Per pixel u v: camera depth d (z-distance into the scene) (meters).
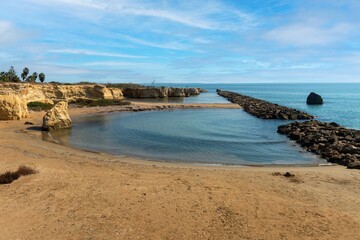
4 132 36.41
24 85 66.06
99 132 40.88
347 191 17.69
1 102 45.25
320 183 19.09
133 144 33.44
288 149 32.03
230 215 13.21
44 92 73.38
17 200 14.24
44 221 12.31
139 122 51.50
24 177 17.47
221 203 14.45
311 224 12.57
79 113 62.38
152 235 11.48
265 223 12.55
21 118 48.25
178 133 40.81
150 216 12.95
